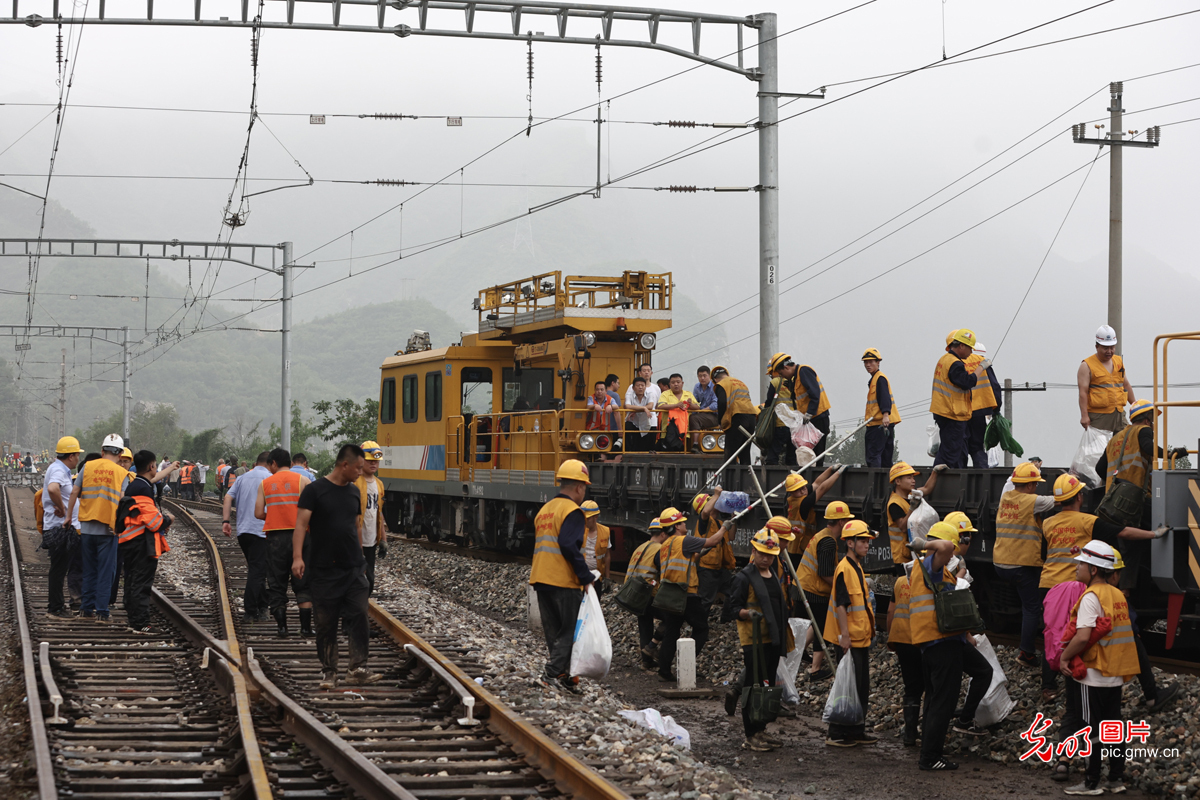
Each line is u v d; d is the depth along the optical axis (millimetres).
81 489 12844
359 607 9578
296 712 7727
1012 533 9633
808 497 11766
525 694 9016
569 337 18703
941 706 8555
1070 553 8812
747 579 9422
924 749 8594
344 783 6562
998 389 11875
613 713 9000
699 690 11445
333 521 9461
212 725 7945
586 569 9844
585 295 19672
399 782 6652
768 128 15648
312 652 11180
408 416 24422
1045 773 8422
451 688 8750
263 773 6211
